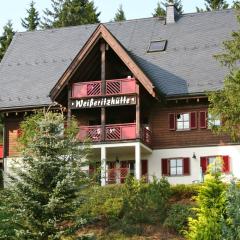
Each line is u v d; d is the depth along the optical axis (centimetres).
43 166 2331
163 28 4250
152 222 2716
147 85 3478
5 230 2609
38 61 4291
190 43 4047
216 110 2897
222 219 1912
